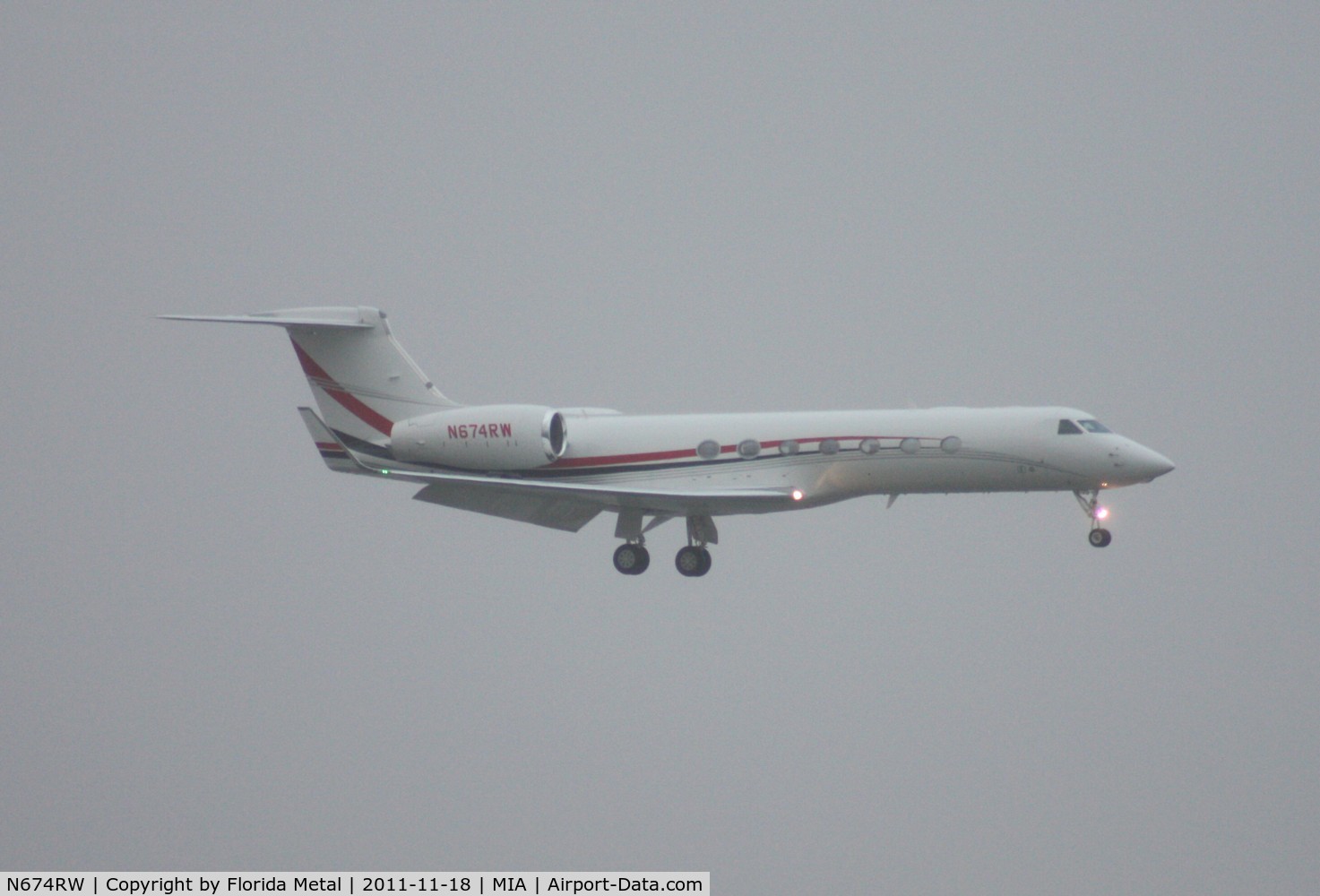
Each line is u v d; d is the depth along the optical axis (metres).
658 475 133.75
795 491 128.88
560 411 136.62
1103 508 130.12
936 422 128.00
